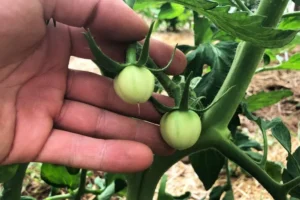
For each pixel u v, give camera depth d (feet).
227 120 0.46
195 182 0.91
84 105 0.49
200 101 0.48
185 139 0.40
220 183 0.90
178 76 0.57
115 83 0.39
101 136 0.48
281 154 0.96
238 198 0.86
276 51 0.73
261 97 0.64
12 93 0.46
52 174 0.63
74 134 0.47
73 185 0.64
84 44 0.50
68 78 0.49
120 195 0.78
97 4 0.44
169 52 0.50
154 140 0.47
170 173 0.94
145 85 0.38
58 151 0.47
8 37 0.42
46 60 0.48
